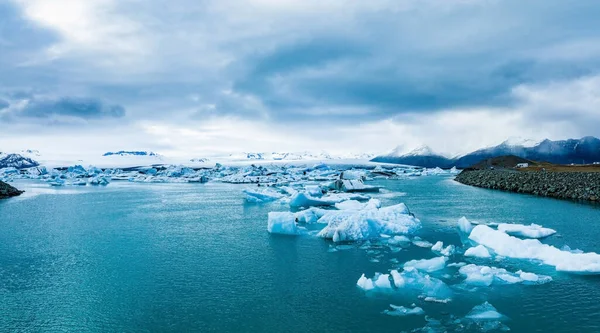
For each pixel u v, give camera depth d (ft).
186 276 59.00
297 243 78.07
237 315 45.68
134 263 66.03
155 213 120.37
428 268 59.82
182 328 42.86
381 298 49.52
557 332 40.22
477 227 79.00
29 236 88.07
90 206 140.87
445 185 216.95
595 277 54.85
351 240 79.25
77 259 68.85
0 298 51.72
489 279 53.16
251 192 154.10
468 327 41.47
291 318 44.57
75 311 47.50
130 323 44.24
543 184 154.40
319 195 153.48
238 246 76.28
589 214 103.45
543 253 63.36
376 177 300.40
